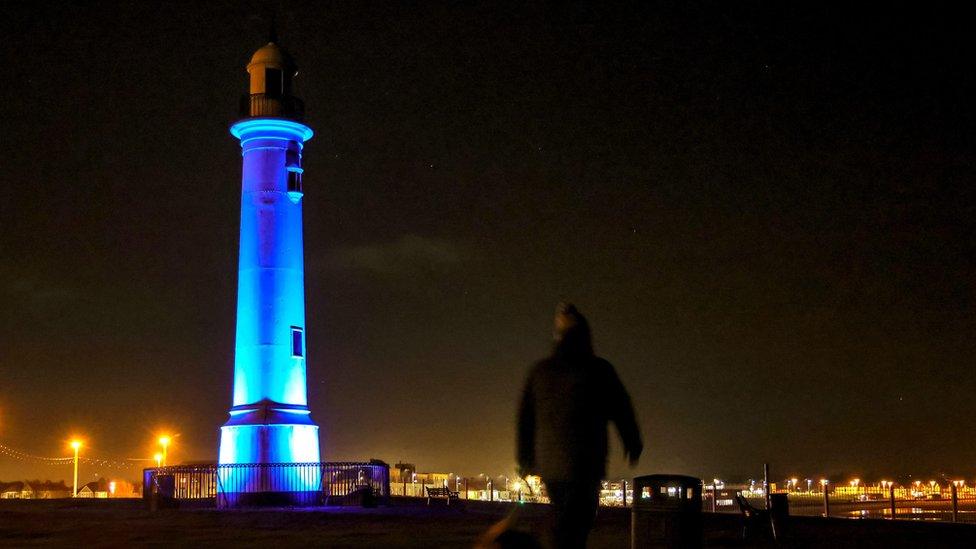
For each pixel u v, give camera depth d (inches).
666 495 394.3
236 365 1525.6
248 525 1013.8
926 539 767.1
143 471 1465.3
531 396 346.0
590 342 349.7
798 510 1740.9
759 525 759.7
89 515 1163.3
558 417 337.1
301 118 1576.0
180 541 823.1
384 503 1531.7
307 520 1080.2
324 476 1489.9
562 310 352.5
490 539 291.3
